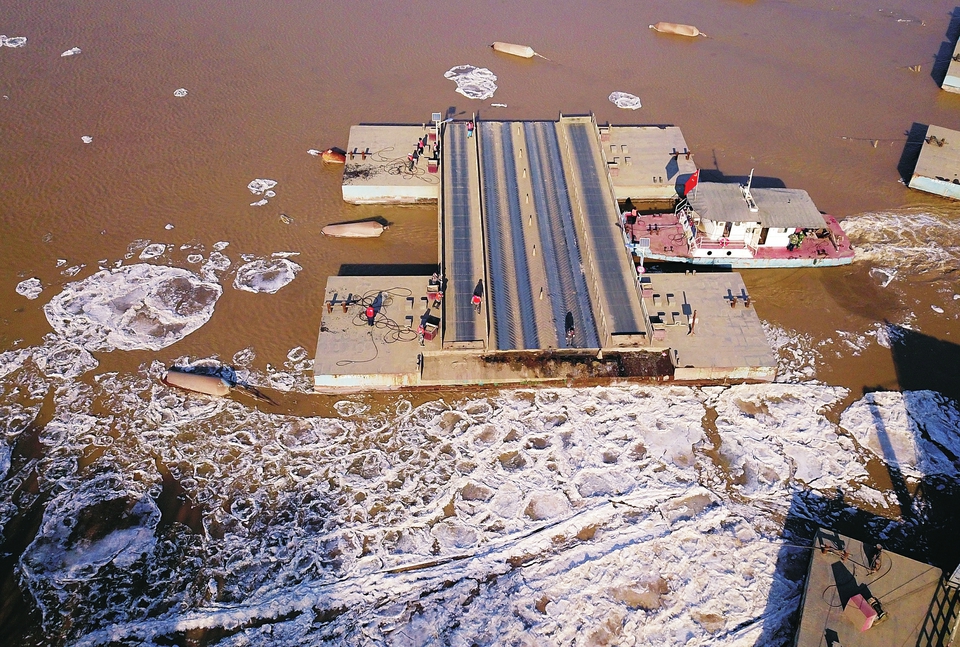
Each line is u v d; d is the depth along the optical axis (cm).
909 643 3338
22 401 4525
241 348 4919
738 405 4694
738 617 3706
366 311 4912
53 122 6856
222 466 4250
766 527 4081
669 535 4025
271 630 3578
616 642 3603
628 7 9662
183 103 7238
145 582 3719
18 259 5453
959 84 7894
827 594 3538
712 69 8312
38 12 8569
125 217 5888
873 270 5719
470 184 5953
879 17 9662
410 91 7594
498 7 9431
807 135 7238
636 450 4431
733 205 5419
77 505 4022
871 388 4831
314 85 7612
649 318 4922
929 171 6475
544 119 7262
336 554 3884
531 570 3866
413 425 4503
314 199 6197
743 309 5066
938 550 3991
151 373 4722
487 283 5156
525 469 4309
